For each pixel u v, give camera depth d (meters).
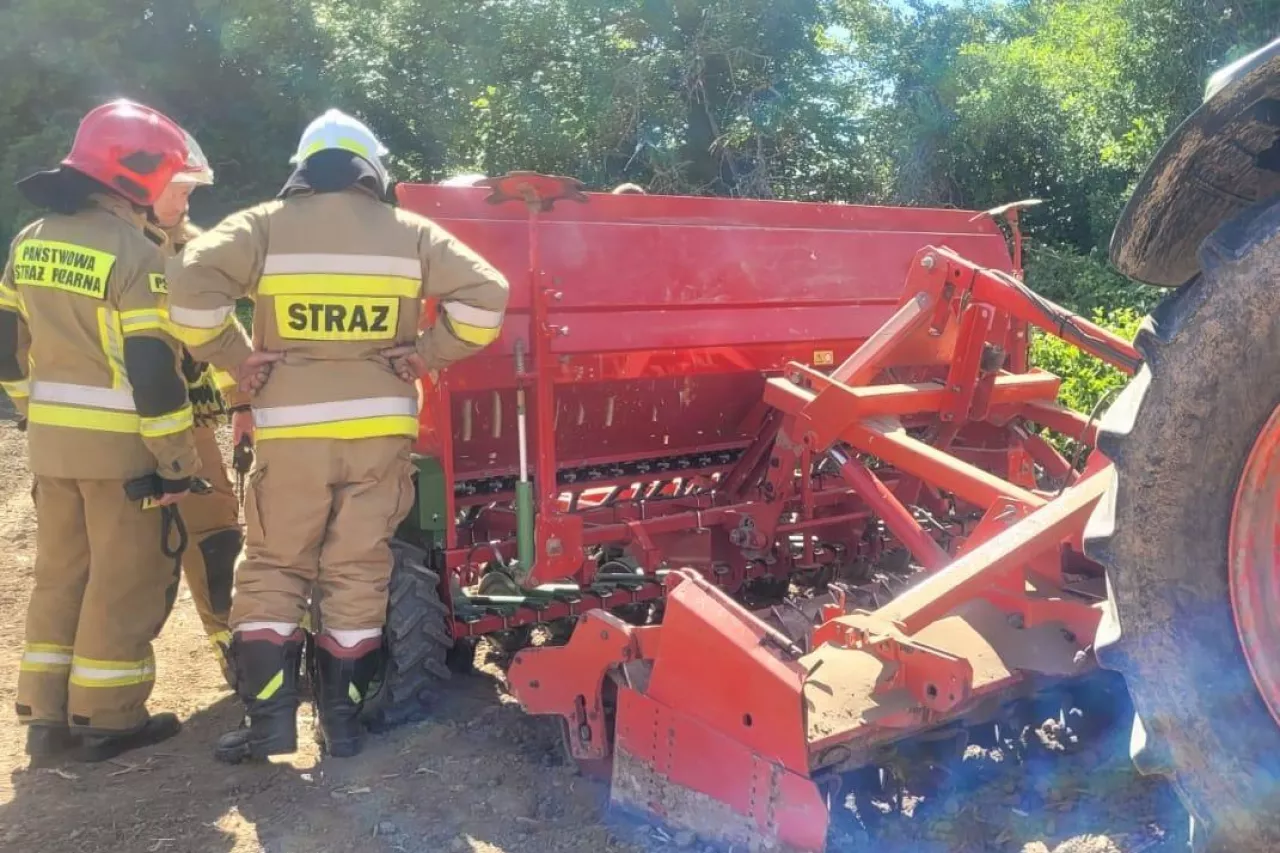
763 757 2.96
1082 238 16.42
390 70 18.25
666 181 16.75
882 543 5.68
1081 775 3.38
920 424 5.53
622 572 5.17
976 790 3.35
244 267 3.60
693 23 17.83
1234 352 2.12
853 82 18.11
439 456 4.32
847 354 5.55
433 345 3.79
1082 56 17.34
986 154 16.97
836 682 3.15
